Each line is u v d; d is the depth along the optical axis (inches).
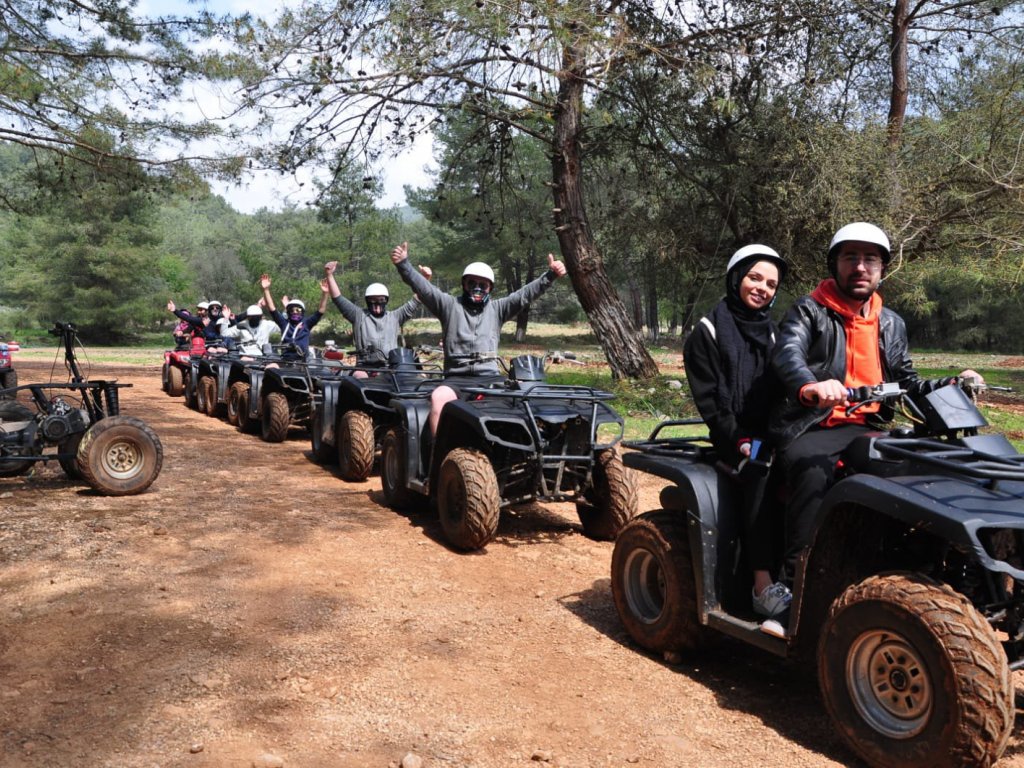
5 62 487.5
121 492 303.1
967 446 142.5
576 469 258.7
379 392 360.5
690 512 168.7
